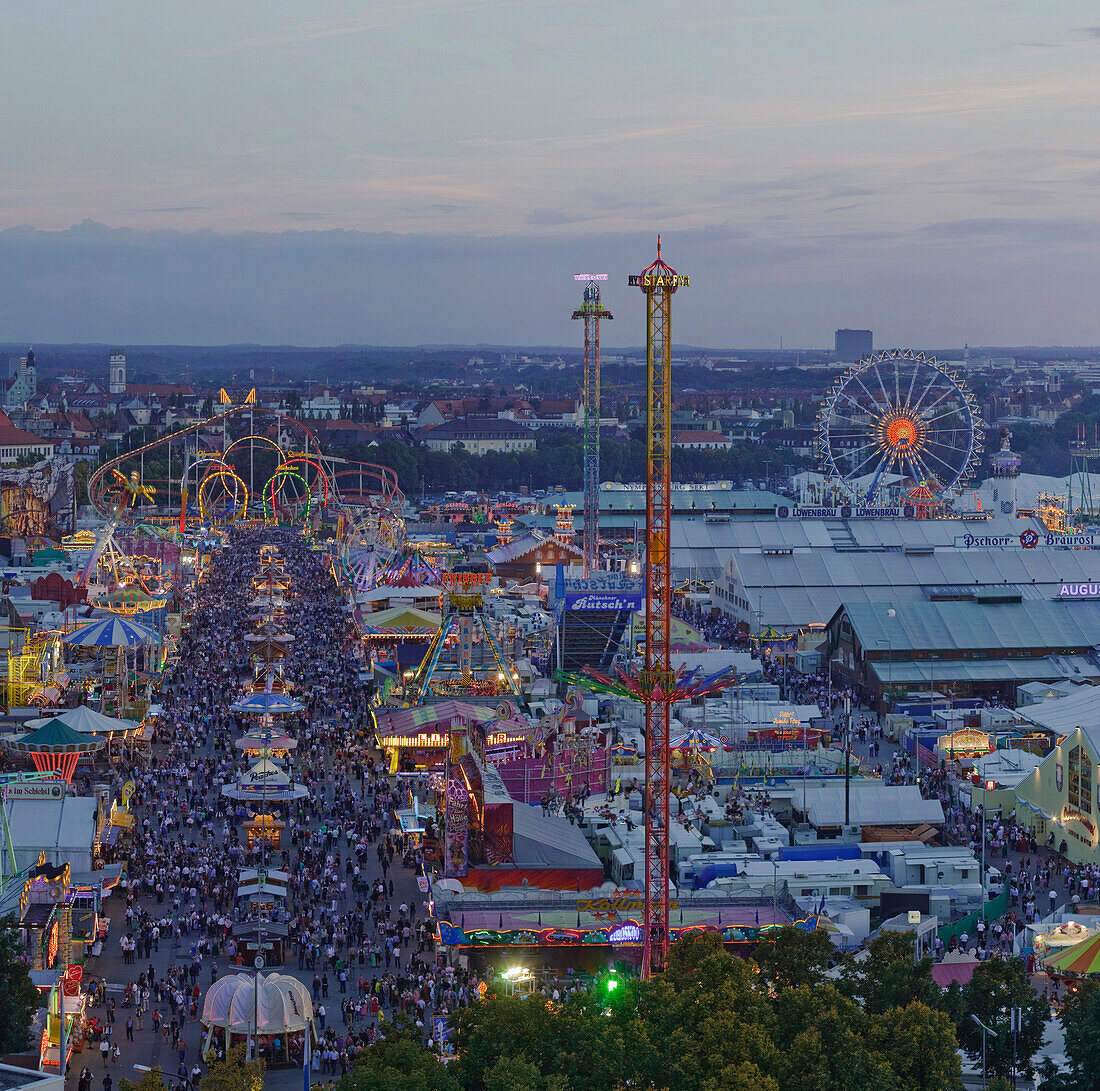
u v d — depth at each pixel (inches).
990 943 4539.9
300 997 3801.7
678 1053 3149.6
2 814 4439.0
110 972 4284.0
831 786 5807.1
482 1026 3294.8
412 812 5506.9
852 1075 3085.6
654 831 5083.7
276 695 6476.4
